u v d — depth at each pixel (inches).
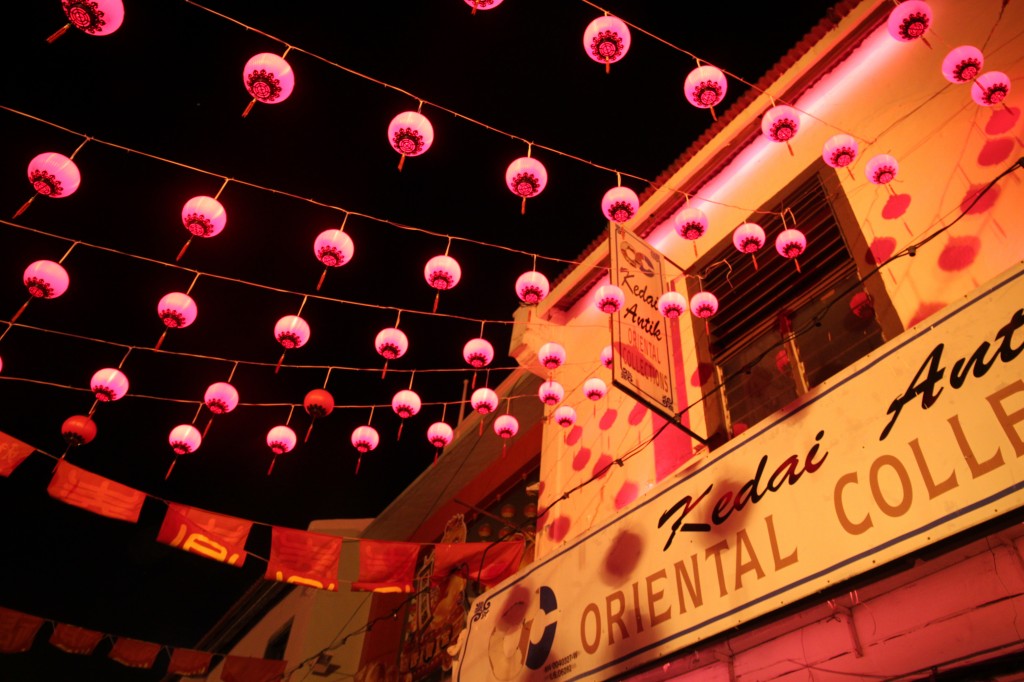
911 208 221.8
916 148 232.7
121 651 412.2
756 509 178.9
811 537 160.9
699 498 198.2
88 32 177.0
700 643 173.5
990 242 192.4
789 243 238.2
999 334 146.6
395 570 290.2
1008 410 136.8
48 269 247.9
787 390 235.9
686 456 256.2
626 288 253.3
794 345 240.7
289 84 199.0
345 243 254.1
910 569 156.5
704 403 261.1
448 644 390.6
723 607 172.2
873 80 265.4
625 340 236.7
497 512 420.5
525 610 239.5
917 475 146.1
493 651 241.1
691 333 287.9
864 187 243.0
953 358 152.7
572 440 325.4
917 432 150.9
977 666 139.9
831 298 235.0
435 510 502.0
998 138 207.9
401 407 325.4
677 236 324.5
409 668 418.6
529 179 225.1
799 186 272.5
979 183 205.2
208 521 270.1
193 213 233.8
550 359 305.4
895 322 205.0
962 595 149.1
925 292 201.6
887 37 268.2
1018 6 224.5
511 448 444.1
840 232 243.3
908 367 161.2
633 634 193.2
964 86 228.5
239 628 693.9
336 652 505.0
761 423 192.7
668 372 245.9
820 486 165.5
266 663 457.4
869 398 166.2
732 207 301.9
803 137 283.3
